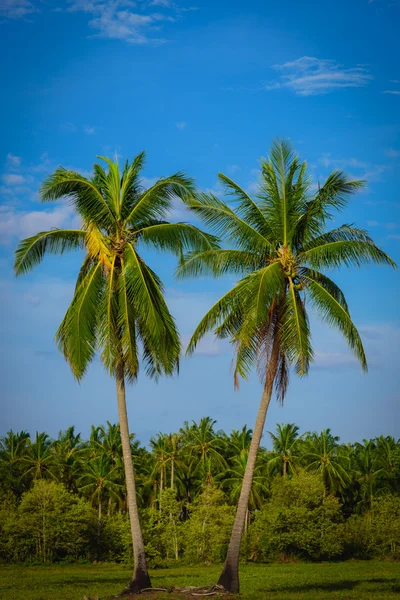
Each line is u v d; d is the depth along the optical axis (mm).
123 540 74312
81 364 28266
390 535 80438
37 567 68312
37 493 74562
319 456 89000
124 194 30297
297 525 75812
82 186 29266
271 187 30219
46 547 73438
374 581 44562
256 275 28438
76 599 31266
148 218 30406
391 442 99938
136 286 28594
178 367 29672
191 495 96562
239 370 28094
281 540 75625
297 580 45500
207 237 29906
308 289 29297
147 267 29812
